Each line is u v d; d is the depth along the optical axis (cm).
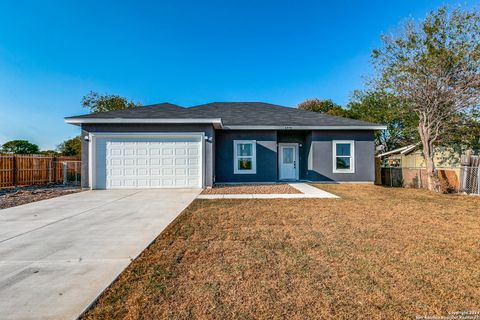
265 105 1695
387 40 1223
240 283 267
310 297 240
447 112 1125
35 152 2998
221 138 1280
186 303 230
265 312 216
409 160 1712
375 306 226
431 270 299
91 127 1071
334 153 1293
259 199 812
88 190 1041
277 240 409
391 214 600
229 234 442
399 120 1923
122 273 292
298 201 774
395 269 302
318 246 381
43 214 608
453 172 1120
